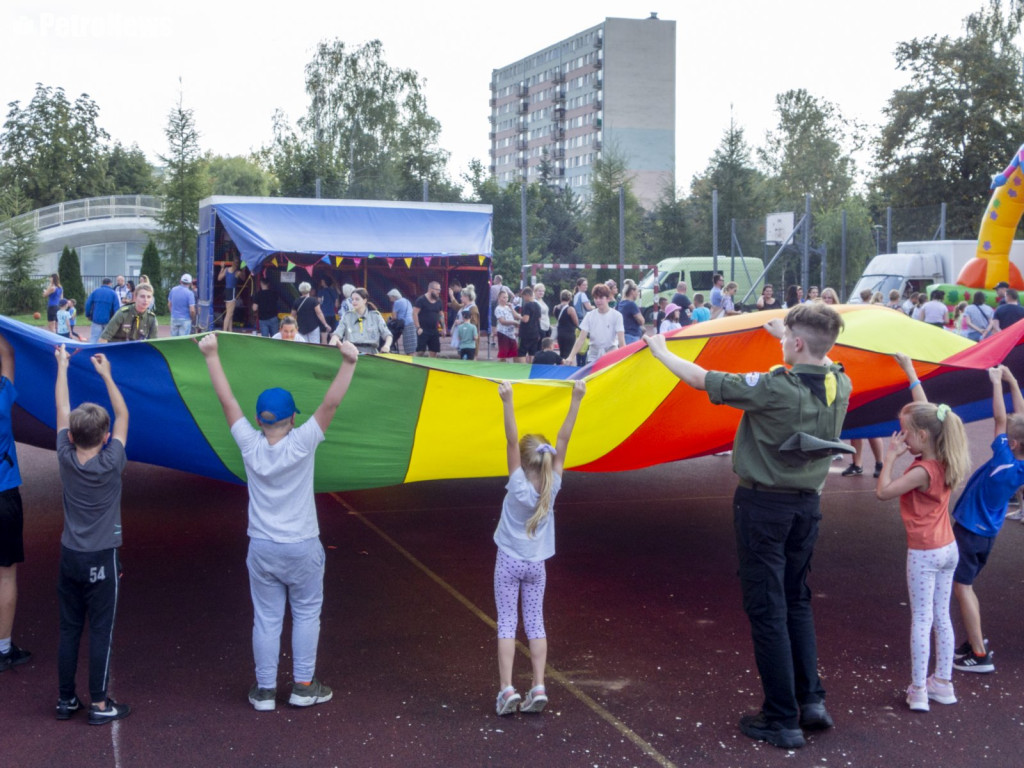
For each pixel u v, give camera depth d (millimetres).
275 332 20500
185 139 42188
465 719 4621
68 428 4695
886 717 4707
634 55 117000
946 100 45156
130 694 4863
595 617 6125
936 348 6781
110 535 4527
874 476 10727
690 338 5691
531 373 10516
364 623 5949
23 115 69562
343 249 20750
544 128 133500
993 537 5242
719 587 6762
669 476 10859
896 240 33188
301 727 4512
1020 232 37875
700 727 4566
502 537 4738
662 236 40531
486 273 25031
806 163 69062
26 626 5797
